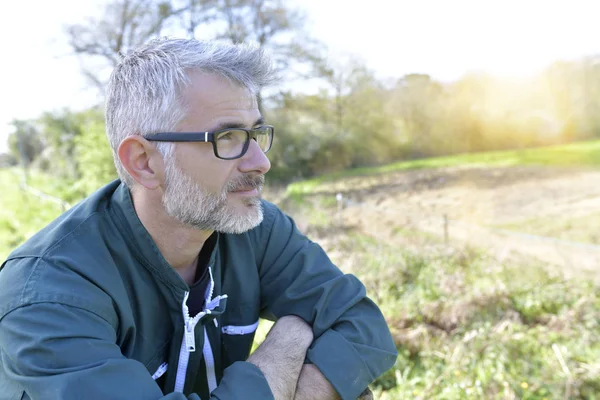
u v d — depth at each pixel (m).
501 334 3.42
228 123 1.16
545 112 18.64
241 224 1.23
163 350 1.31
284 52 16.20
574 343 3.36
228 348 1.51
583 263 5.45
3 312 1.07
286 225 1.57
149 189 1.22
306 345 1.35
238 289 1.49
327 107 17.66
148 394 1.01
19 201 13.31
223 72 1.15
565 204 8.88
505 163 14.50
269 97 15.48
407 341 3.55
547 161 13.95
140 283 1.25
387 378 3.26
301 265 1.52
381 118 18.11
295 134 15.96
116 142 1.25
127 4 16.05
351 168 17.17
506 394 2.80
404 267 5.01
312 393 1.27
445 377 3.08
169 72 1.14
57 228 1.20
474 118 18.69
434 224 7.98
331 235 7.24
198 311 1.40
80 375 0.97
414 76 18.73
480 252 5.61
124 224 1.25
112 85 1.24
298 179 15.70
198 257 1.38
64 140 17.95
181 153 1.16
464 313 3.82
